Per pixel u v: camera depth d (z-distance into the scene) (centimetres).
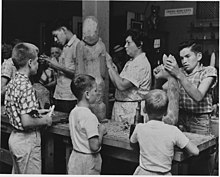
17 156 214
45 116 221
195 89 205
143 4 548
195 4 494
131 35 261
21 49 212
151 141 177
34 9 535
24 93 205
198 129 230
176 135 177
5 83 274
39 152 222
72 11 539
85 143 202
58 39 318
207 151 228
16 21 527
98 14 283
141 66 257
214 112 304
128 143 200
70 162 208
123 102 268
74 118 207
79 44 264
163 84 217
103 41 290
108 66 259
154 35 498
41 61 326
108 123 252
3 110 282
